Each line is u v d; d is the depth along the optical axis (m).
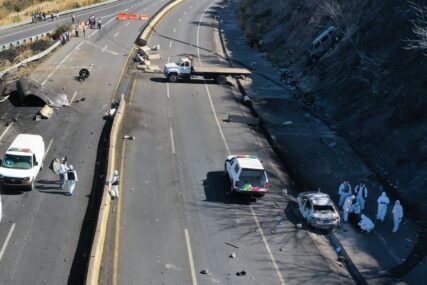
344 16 54.75
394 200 31.02
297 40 61.91
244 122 41.88
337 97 45.59
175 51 64.62
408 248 26.53
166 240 25.30
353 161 35.97
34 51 59.59
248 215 28.42
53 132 36.94
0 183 28.98
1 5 97.19
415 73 39.16
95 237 23.48
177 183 31.06
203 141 37.62
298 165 35.16
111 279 22.06
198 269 23.36
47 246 24.09
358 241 26.92
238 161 30.03
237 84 52.66
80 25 71.31
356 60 47.09
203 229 26.62
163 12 88.25
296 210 29.48
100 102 43.91
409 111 36.81
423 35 37.44
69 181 28.44
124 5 97.50
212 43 70.06
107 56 59.56
